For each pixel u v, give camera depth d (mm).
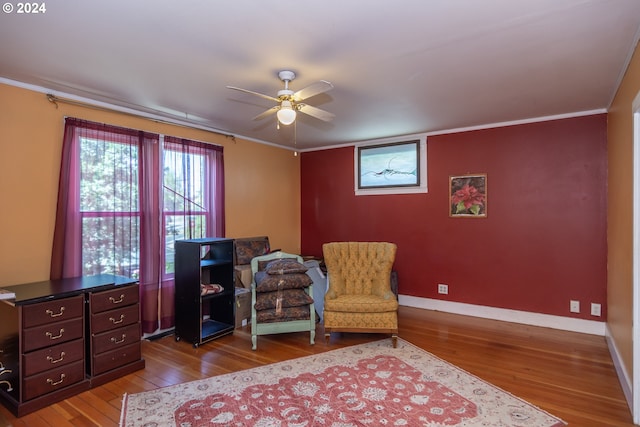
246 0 1764
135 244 3648
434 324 4141
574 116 3828
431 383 2701
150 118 3846
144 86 3010
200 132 4402
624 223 2658
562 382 2717
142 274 3693
